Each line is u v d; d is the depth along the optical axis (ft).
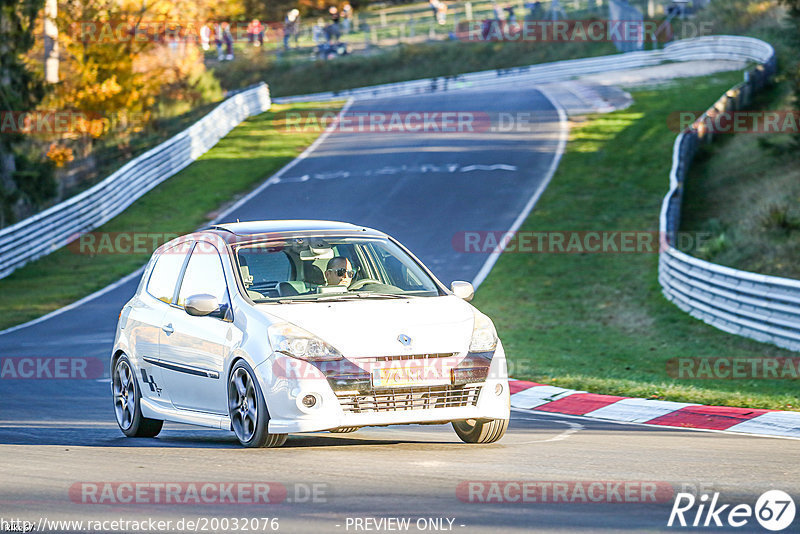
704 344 199.72
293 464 84.33
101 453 93.91
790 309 187.52
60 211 347.56
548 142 446.60
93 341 213.46
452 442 97.66
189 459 88.43
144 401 107.65
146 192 410.93
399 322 91.91
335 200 379.55
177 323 102.83
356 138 498.28
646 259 287.48
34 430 112.57
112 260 327.67
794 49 359.46
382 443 96.73
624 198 357.61
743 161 370.53
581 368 173.17
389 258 104.12
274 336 89.81
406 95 655.76
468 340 92.32
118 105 490.90
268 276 98.89
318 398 87.61
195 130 470.39
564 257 294.66
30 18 406.82
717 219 312.71
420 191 382.22
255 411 90.74
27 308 268.21
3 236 315.58
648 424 114.21
